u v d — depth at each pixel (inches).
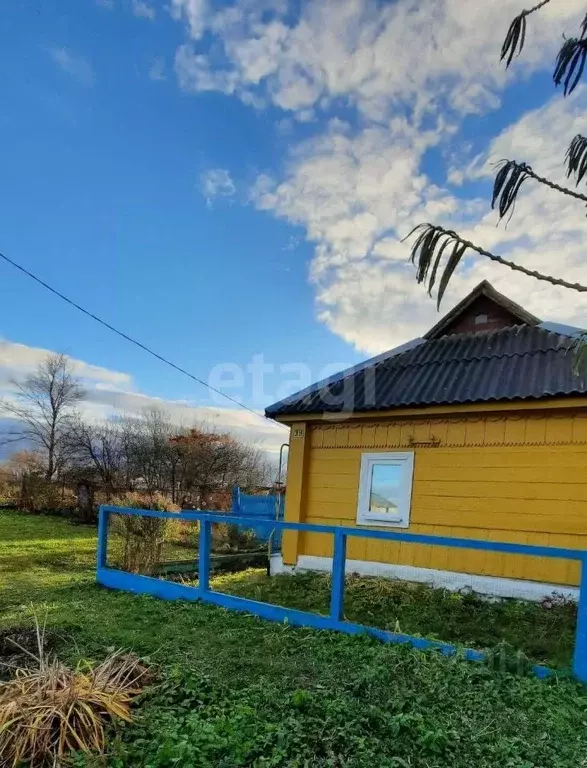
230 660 138.8
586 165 57.3
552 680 126.8
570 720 106.7
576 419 216.8
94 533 497.4
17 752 91.1
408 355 312.3
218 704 111.0
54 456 762.2
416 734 98.0
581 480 212.8
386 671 126.0
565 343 249.3
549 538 217.0
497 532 229.6
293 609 183.0
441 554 242.8
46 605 208.1
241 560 330.3
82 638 158.7
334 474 284.2
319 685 120.4
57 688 108.6
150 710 108.1
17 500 630.5
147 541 279.9
